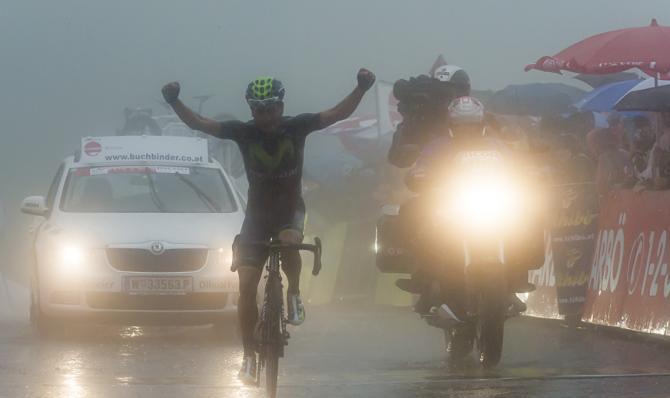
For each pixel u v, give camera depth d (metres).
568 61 25.12
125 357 19.97
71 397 14.08
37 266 23.97
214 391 14.72
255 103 13.53
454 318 17.20
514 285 17.53
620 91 31.67
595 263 23.44
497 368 17.30
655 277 20.89
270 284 13.76
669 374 15.81
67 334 24.69
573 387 14.67
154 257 23.08
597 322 22.86
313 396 14.22
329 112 13.78
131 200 25.11
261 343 13.73
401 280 18.36
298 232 13.74
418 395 14.20
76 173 25.84
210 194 25.41
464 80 22.11
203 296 23.14
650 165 22.34
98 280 22.98
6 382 15.80
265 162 13.75
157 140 26.48
